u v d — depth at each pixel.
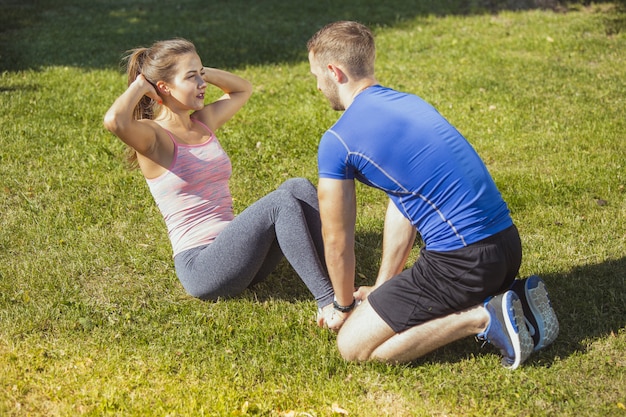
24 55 10.59
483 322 3.86
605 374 3.91
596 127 7.49
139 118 4.64
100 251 5.26
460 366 4.03
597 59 9.96
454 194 3.75
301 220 4.24
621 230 5.46
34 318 4.45
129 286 4.87
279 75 9.74
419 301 3.84
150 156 4.43
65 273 4.96
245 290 4.81
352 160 3.79
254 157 6.89
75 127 7.60
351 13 13.06
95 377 3.92
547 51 10.34
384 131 3.75
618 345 4.13
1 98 8.50
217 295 4.60
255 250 4.36
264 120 7.85
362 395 3.83
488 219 3.78
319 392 3.83
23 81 9.27
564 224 5.58
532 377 3.88
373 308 3.93
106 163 6.71
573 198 5.99
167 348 4.20
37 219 5.70
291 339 4.30
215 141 4.66
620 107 8.08
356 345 3.99
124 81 9.33
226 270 4.41
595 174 6.38
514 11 12.71
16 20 12.97
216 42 11.41
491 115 7.92
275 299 4.75
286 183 4.52
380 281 4.34
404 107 3.83
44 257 5.16
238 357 4.16
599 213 5.73
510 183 6.26
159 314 4.54
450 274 3.78
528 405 3.69
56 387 3.83
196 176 4.51
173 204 4.54
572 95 8.52
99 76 9.55
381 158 3.77
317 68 3.99
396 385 3.86
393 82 9.21
